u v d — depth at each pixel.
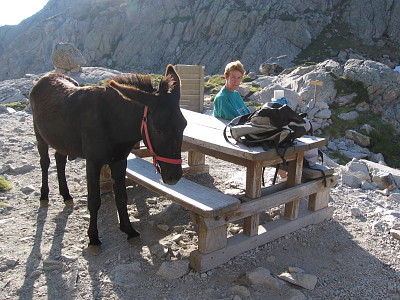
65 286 3.34
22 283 3.37
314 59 56.41
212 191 3.82
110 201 5.09
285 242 4.12
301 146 3.92
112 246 3.99
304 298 3.22
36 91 4.68
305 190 4.26
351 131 11.10
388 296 3.35
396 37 59.06
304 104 12.52
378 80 12.88
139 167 4.66
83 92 3.90
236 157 4.04
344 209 4.91
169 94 3.20
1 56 83.88
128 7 76.75
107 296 3.23
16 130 8.55
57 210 4.78
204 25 70.06
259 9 65.88
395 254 3.97
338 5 64.69
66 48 17.61
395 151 10.73
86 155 3.78
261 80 16.27
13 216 4.60
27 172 6.07
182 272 3.50
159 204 5.02
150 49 72.38
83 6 83.12
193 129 4.62
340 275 3.61
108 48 76.19
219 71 62.53
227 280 3.48
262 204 3.87
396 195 5.30
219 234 3.60
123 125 3.59
